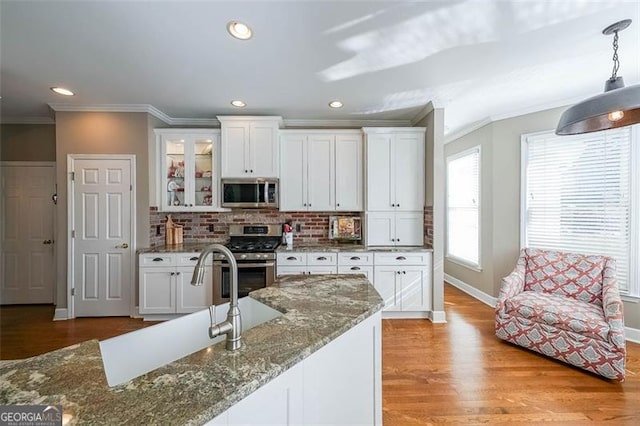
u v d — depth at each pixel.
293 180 3.73
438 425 1.74
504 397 1.98
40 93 3.00
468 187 4.40
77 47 2.13
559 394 2.01
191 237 3.95
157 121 3.65
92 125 3.39
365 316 1.29
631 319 2.82
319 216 4.03
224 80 2.69
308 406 1.04
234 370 0.83
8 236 3.86
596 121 1.69
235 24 1.87
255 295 1.56
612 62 2.36
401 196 3.62
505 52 2.21
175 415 0.65
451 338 2.88
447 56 2.26
